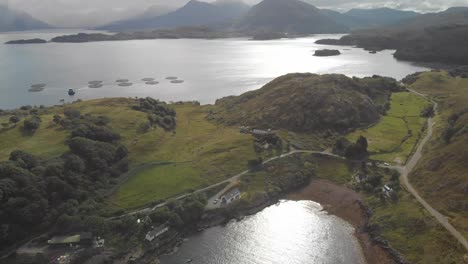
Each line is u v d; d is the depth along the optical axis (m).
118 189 143.88
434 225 109.75
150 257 112.62
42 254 109.81
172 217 123.56
